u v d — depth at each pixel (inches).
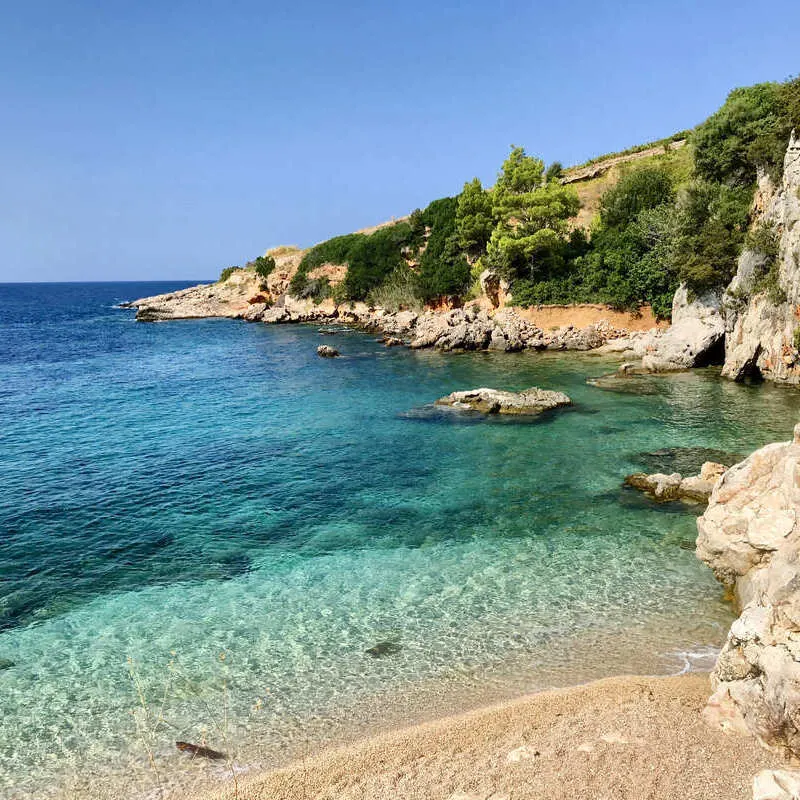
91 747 417.1
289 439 1192.8
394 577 653.9
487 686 466.3
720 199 2113.7
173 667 506.0
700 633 527.8
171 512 844.6
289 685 477.4
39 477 984.9
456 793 342.3
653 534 737.6
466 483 933.8
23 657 524.4
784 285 1540.4
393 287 3491.6
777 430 1159.0
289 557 708.7
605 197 2962.6
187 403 1544.0
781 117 1758.1
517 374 1878.7
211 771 391.5
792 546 406.3
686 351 1850.4
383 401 1529.3
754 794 299.9
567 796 330.3
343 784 364.5
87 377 1962.4
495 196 2871.6
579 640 525.0
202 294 4977.9
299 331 3398.1
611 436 1149.1
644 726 391.5
